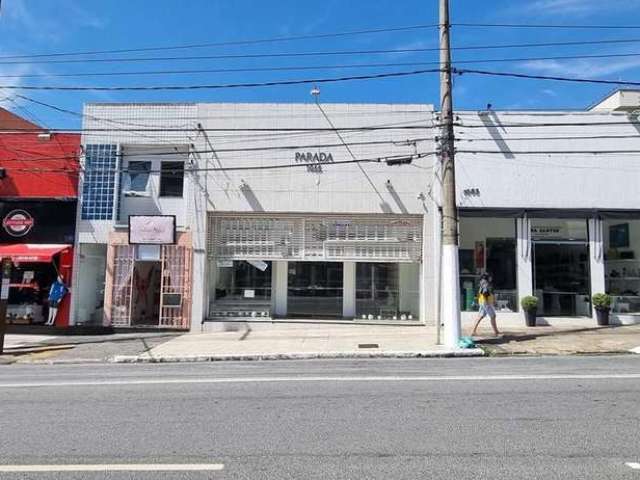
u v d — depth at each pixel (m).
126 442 6.20
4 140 20.41
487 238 19.45
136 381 10.30
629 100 19.81
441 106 15.16
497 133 19.42
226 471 5.24
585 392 8.66
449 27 15.20
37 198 20.17
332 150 19.80
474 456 5.60
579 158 19.33
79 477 5.13
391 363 12.41
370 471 5.19
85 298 20.41
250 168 19.88
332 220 19.89
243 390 9.17
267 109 20.00
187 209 19.94
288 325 19.62
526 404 7.85
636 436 6.24
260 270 20.25
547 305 19.16
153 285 20.91
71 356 14.66
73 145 20.31
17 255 19.38
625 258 19.39
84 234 20.00
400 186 19.64
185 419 7.21
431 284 19.42
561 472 5.12
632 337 15.86
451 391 8.81
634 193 19.22
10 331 19.48
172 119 20.12
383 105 19.75
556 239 19.33
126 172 20.34
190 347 15.57
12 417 7.41
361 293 20.16
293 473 5.16
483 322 19.06
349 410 7.59
